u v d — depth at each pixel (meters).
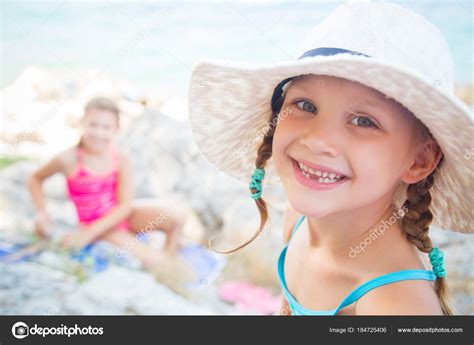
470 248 2.48
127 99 3.83
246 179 1.43
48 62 4.30
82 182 2.78
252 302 2.43
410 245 1.11
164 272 2.58
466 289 2.21
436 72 1.02
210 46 4.29
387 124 0.97
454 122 0.95
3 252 2.63
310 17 4.33
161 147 3.30
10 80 4.03
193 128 1.32
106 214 2.80
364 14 1.03
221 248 2.77
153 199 2.98
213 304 2.41
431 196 1.21
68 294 2.35
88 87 4.07
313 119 1.00
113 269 2.58
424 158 1.06
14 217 2.90
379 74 0.91
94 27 4.62
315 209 1.01
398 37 1.01
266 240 2.74
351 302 1.07
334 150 0.97
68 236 2.73
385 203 1.09
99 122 2.86
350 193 1.00
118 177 2.85
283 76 1.06
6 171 3.23
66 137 3.63
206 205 2.97
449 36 4.04
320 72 0.96
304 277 1.21
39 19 4.61
